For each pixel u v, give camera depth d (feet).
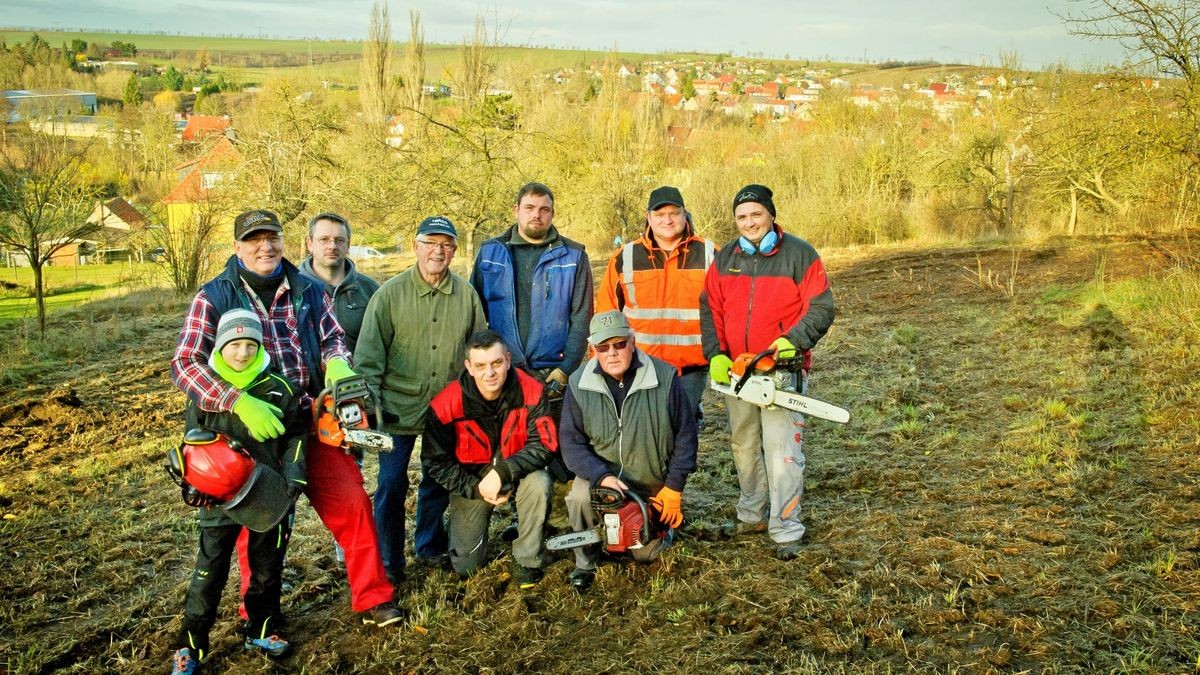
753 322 14.40
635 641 12.41
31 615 14.10
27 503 18.90
